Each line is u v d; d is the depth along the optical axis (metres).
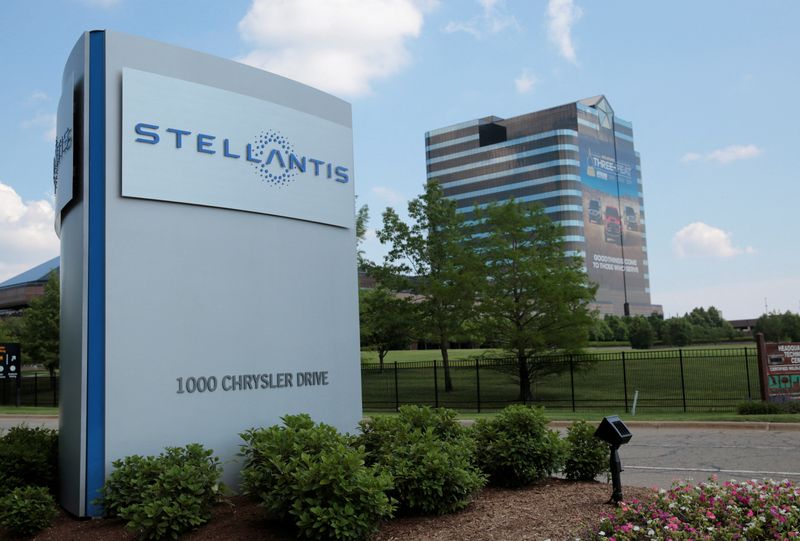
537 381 33.81
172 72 7.96
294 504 5.59
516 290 27.91
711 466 10.49
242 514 6.69
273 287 8.68
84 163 7.34
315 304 9.19
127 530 6.33
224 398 7.99
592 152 139.00
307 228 9.24
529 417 7.96
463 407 27.53
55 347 35.94
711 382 31.38
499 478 7.87
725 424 15.72
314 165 9.39
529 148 134.75
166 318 7.63
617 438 6.46
